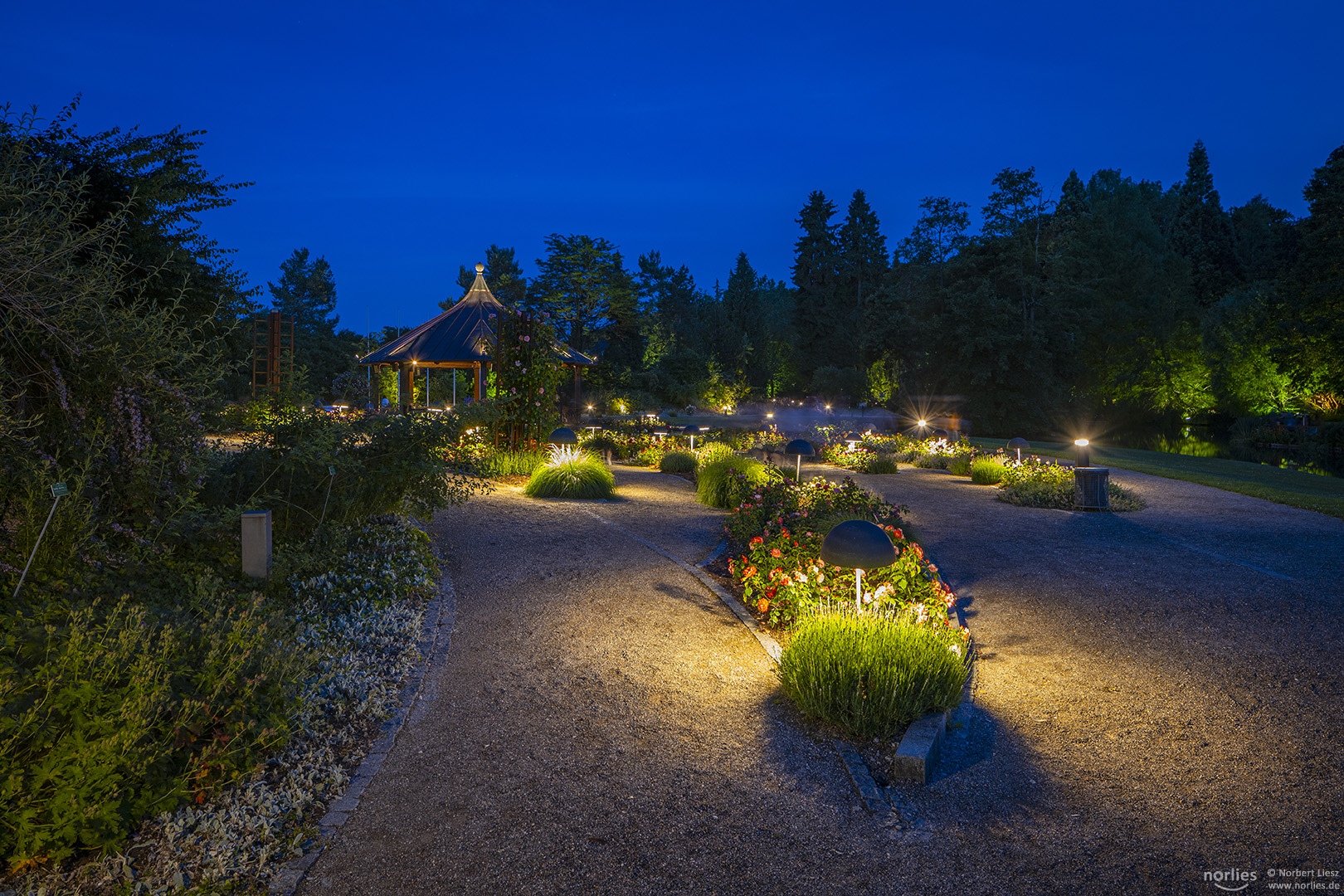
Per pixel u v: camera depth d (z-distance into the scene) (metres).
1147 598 7.60
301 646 4.68
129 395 4.95
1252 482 18.27
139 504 5.12
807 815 3.61
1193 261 69.50
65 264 4.57
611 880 3.07
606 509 11.83
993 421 46.44
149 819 3.22
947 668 4.84
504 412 16.14
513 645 5.82
